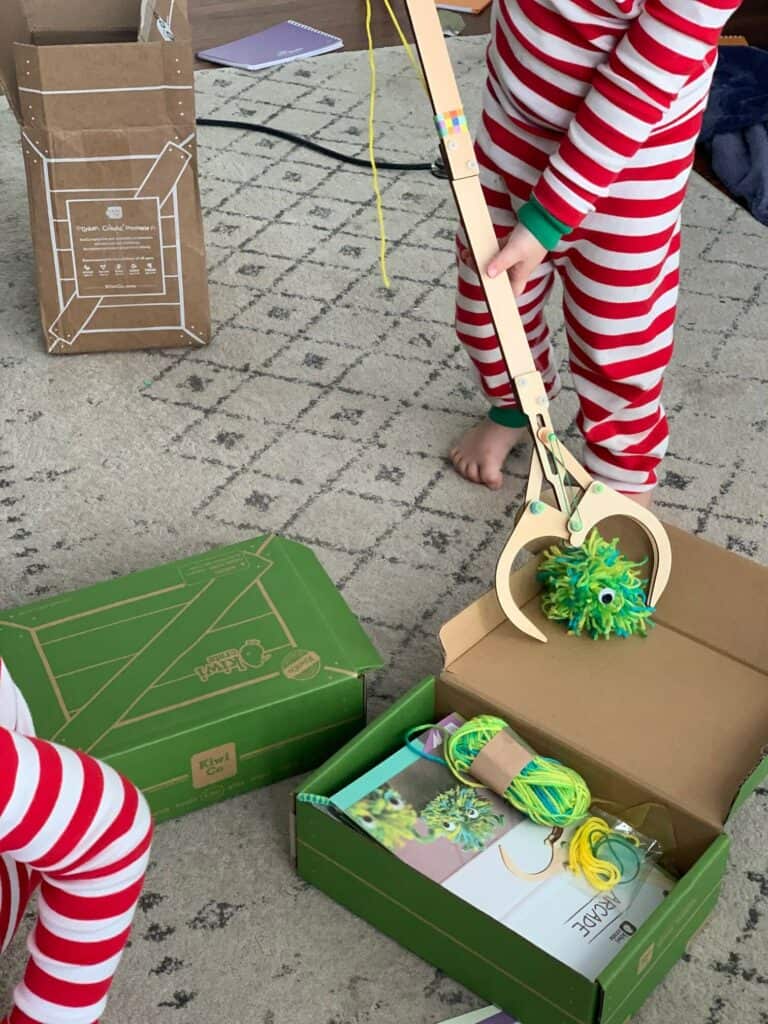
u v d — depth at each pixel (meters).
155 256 1.76
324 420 1.74
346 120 2.41
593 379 1.49
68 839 0.68
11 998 1.08
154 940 1.13
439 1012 1.08
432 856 1.13
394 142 2.35
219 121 2.38
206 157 2.29
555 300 1.97
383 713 1.21
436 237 2.11
